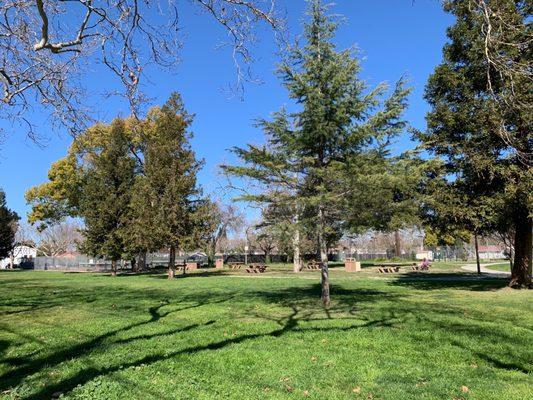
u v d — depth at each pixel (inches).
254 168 509.0
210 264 2116.1
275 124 520.4
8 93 325.1
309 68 505.0
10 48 326.6
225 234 2271.2
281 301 603.5
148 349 319.9
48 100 340.8
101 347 329.7
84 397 221.1
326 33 503.8
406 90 494.3
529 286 783.1
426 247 3452.3
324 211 513.7
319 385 239.3
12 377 264.2
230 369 269.0
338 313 482.0
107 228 1470.2
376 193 465.1
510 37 237.0
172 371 264.5
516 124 641.0
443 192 757.3
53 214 2065.7
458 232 894.4
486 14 208.2
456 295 673.0
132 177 1499.8
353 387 235.9
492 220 738.8
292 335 364.8
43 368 278.4
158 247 1211.9
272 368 269.9
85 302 623.5
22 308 562.9
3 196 2329.0
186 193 1237.1
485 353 301.1
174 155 1245.7
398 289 780.0
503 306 536.1
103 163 1456.7
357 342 335.3
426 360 286.7
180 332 383.2
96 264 2463.1
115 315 491.8
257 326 408.5
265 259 2349.9
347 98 503.2
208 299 642.8
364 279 1054.4
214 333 377.7
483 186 761.0
